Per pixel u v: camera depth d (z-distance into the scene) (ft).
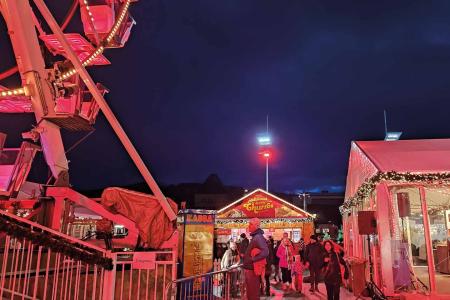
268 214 95.20
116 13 35.94
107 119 28.89
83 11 33.37
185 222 35.27
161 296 26.40
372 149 43.47
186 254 34.73
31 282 24.22
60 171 31.78
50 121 30.50
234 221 95.35
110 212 30.58
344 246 70.69
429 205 60.29
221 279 33.81
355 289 41.52
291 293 45.01
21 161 30.71
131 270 25.53
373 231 37.27
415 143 46.01
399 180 36.06
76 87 29.68
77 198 29.81
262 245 23.07
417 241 64.13
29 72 29.40
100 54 36.22
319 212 224.53
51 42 31.86
